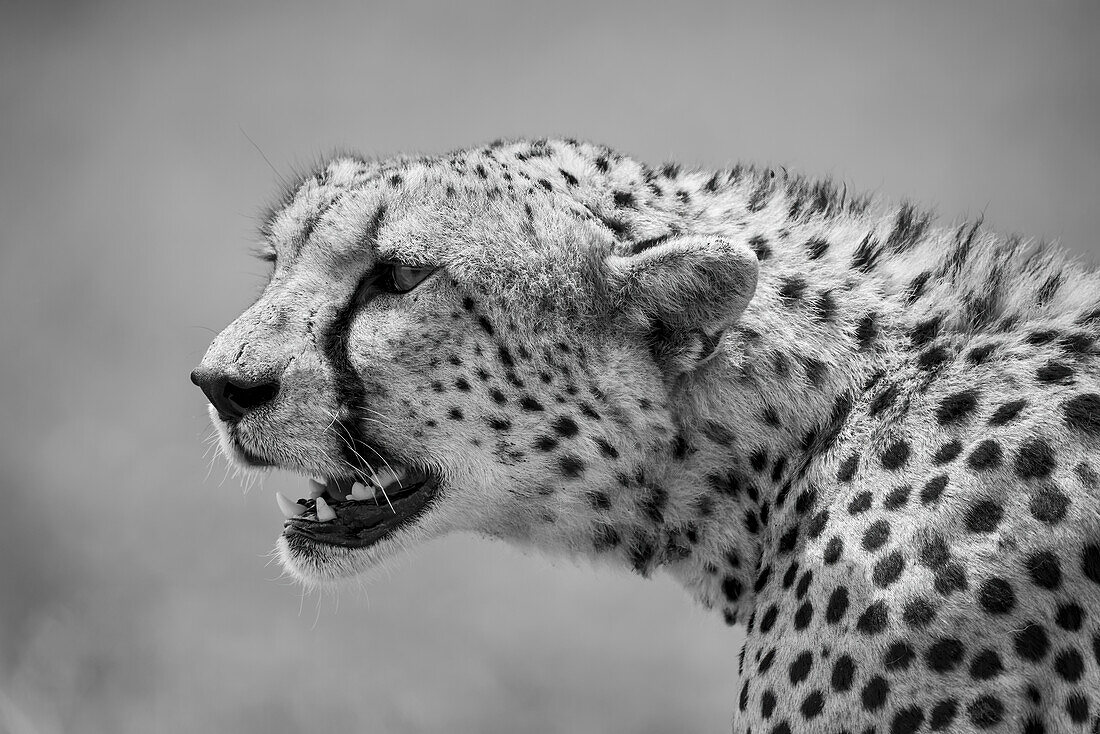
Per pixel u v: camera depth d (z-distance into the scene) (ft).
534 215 24.66
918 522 21.40
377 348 24.52
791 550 23.07
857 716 21.08
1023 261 24.40
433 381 24.56
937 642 20.79
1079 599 20.65
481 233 24.54
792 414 23.76
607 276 24.13
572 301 24.31
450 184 24.86
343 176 26.23
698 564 24.85
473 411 24.56
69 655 44.32
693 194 25.90
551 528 25.09
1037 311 23.31
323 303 25.13
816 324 23.97
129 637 47.32
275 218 28.78
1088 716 20.56
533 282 24.35
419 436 24.71
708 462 24.30
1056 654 20.68
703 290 23.61
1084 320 23.12
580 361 24.31
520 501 24.90
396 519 25.58
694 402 24.17
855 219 25.34
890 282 24.21
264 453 25.20
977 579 20.79
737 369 23.97
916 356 23.36
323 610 50.98
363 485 26.07
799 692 21.74
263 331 25.14
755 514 24.21
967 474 21.48
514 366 24.44
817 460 23.22
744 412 23.97
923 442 22.22
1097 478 20.84
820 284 24.26
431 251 24.52
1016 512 20.98
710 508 24.41
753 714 22.48
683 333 24.06
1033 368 22.27
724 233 25.03
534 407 24.45
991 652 20.70
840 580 21.81
